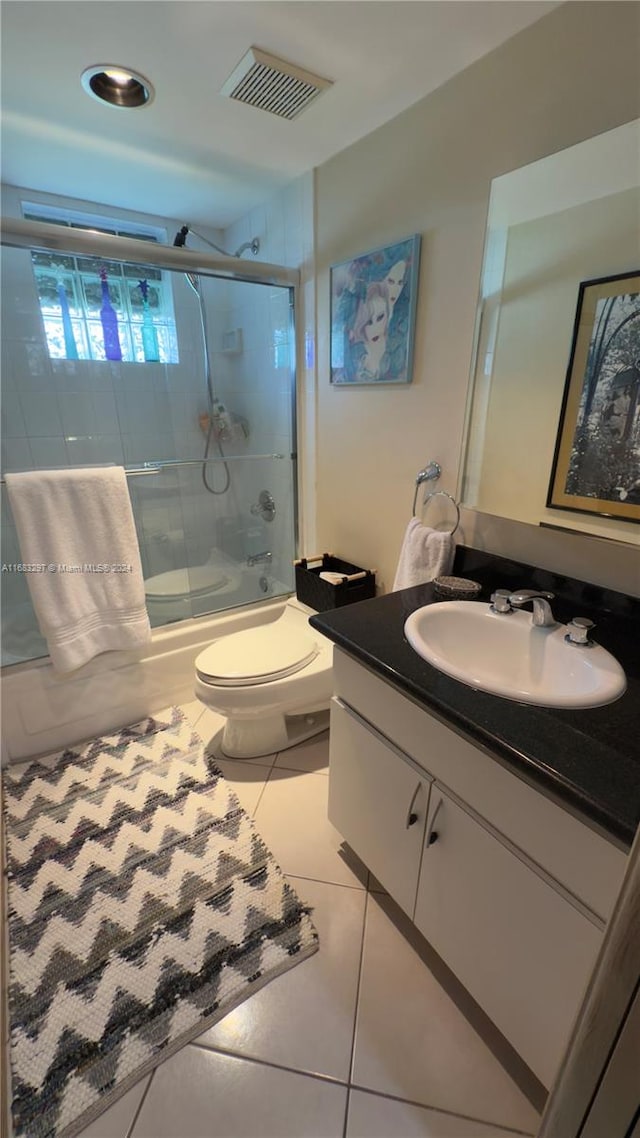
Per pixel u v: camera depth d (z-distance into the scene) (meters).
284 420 2.32
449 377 1.47
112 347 2.13
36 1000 1.08
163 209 2.27
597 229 1.05
